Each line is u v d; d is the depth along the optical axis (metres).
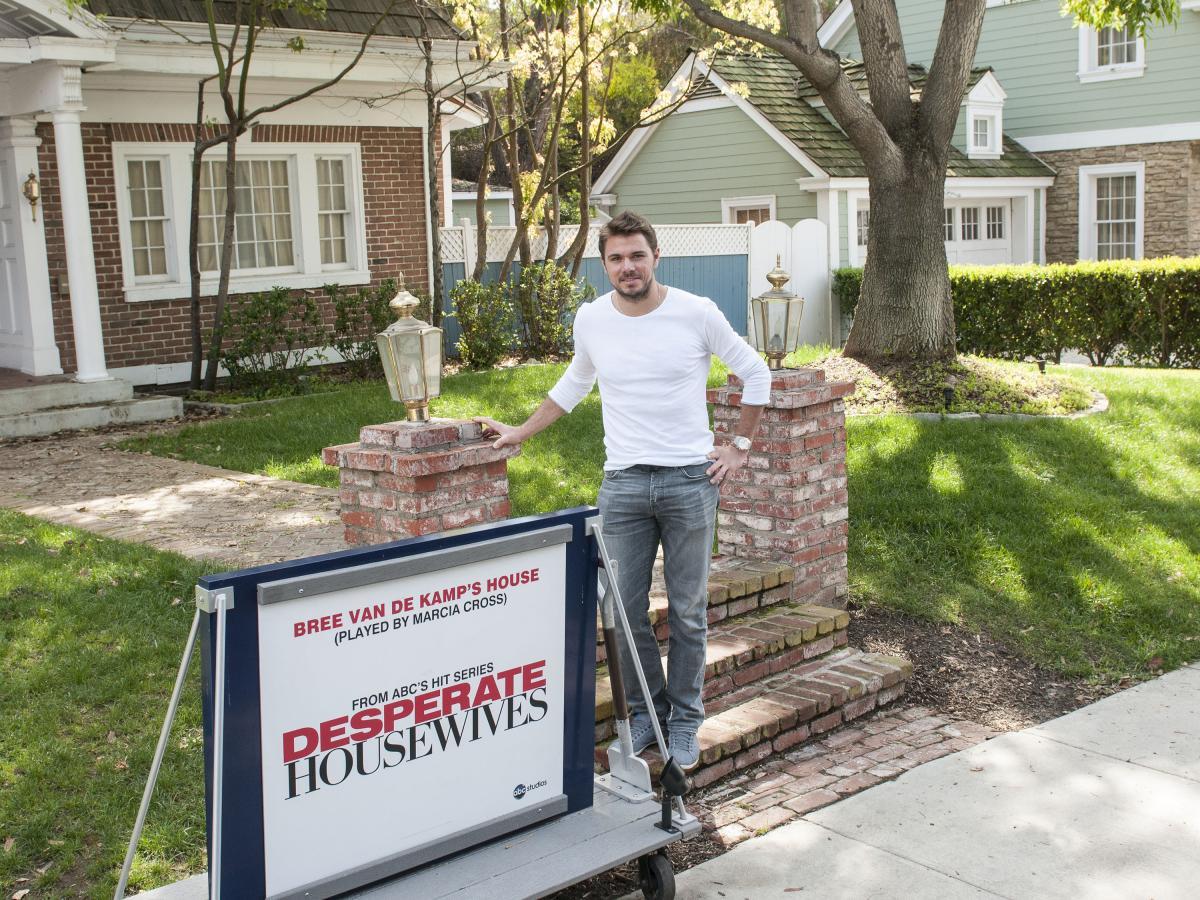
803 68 11.20
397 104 15.31
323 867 3.24
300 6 12.51
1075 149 22.25
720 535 6.26
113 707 4.61
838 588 6.30
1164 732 5.16
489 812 3.61
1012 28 22.81
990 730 5.27
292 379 13.58
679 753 4.38
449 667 3.45
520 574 3.59
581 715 3.84
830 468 6.13
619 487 4.16
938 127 11.61
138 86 13.06
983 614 6.40
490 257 16.48
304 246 14.70
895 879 3.95
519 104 16.77
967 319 16.95
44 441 10.80
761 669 5.35
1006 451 8.79
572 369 4.34
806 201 20.27
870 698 5.42
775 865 4.06
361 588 3.21
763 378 4.14
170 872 3.76
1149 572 6.85
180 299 13.75
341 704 3.21
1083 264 15.63
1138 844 4.18
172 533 7.02
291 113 14.34
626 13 16.45
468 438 4.45
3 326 13.17
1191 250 21.02
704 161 22.02
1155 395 10.86
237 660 2.99
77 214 11.64
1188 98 20.50
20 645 5.08
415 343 4.30
